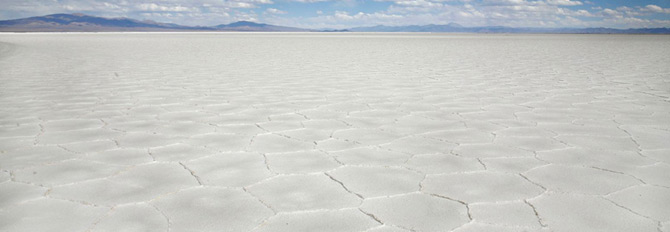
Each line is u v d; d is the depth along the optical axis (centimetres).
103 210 156
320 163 216
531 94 464
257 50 1537
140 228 142
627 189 179
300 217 150
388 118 334
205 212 155
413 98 437
